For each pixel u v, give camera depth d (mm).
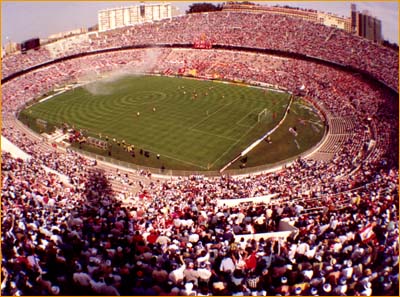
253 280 18719
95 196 37562
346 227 24250
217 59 120438
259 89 99500
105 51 131000
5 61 115750
